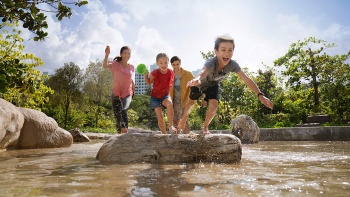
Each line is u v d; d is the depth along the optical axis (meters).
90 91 35.22
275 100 22.06
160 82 4.62
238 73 3.76
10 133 5.87
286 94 25.84
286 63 24.09
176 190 1.81
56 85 30.66
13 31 17.34
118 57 5.86
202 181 2.11
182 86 5.45
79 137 10.52
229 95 22.03
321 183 2.00
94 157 4.18
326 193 1.70
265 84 22.75
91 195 1.69
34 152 5.37
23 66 4.55
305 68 23.00
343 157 3.83
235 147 3.53
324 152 4.66
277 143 7.79
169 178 2.25
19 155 4.71
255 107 21.98
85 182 2.10
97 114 35.94
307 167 2.86
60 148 6.57
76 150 5.81
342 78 21.39
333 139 8.36
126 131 5.80
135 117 44.19
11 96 18.12
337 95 21.25
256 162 3.35
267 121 19.81
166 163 3.32
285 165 3.03
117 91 5.79
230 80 22.19
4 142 5.82
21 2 4.27
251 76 23.06
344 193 1.70
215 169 2.76
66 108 30.39
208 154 3.51
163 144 3.63
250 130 8.58
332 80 21.83
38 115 6.98
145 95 55.19
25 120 6.60
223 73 3.79
